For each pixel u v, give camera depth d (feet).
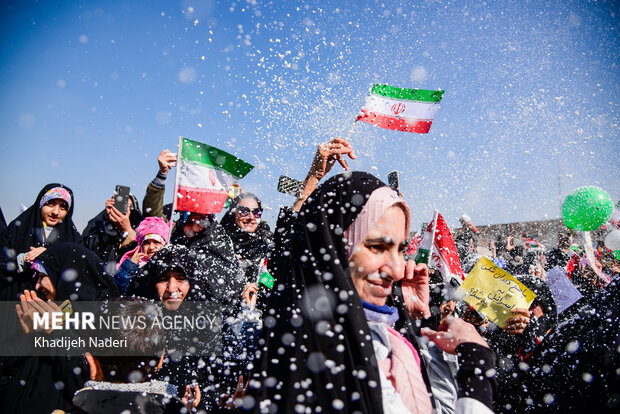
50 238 10.19
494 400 6.48
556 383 5.35
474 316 7.27
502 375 6.49
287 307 3.56
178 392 6.68
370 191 3.74
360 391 3.30
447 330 4.19
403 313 4.28
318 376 3.34
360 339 3.39
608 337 4.97
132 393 4.38
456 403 3.66
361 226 3.65
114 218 10.71
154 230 9.66
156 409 4.32
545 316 7.82
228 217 10.68
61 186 10.55
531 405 5.65
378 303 3.79
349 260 3.68
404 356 3.75
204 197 9.17
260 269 8.09
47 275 7.55
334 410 3.26
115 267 9.87
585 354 5.13
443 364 4.26
